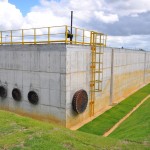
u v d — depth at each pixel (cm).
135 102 2609
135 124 1585
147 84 3912
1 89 2009
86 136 1057
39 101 1759
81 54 1752
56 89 1658
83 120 1845
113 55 2391
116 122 1916
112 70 2388
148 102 2448
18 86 1900
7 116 1309
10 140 953
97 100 2088
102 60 2133
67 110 1631
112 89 2423
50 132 1050
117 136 1380
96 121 1859
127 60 2931
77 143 939
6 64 1977
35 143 917
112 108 2256
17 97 1884
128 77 3025
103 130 1692
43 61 1711
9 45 1933
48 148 873
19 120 1231
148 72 4259
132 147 959
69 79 1634
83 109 1753
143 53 3803
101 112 2100
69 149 876
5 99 2017
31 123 1184
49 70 1683
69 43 1644
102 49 2116
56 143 923
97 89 1991
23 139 962
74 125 1730
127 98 2769
